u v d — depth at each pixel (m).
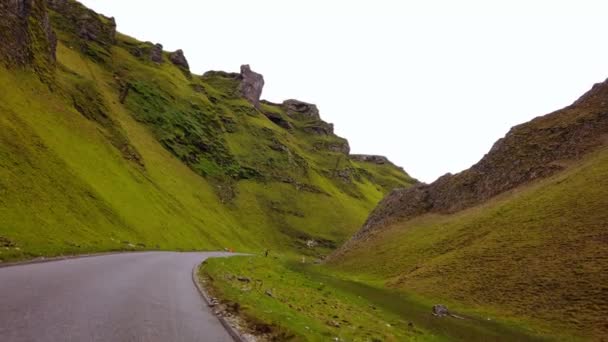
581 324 39.03
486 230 72.62
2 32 68.75
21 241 27.80
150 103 172.50
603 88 103.56
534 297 46.50
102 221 52.16
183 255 51.31
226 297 19.45
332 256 119.94
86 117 91.56
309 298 33.16
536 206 69.88
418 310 45.19
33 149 49.56
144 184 88.12
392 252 90.31
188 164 163.25
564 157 89.19
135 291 17.78
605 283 42.97
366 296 50.81
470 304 50.78
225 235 113.12
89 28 184.38
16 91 62.66
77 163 62.91
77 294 14.95
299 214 192.88
